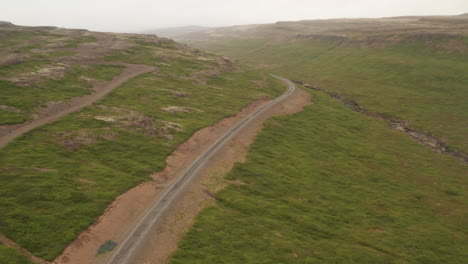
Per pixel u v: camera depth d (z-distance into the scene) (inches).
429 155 3198.8
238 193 1948.8
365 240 1670.8
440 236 1812.3
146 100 3535.9
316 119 3949.3
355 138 3526.1
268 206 1841.8
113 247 1309.1
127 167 2021.4
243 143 2795.3
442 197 2375.7
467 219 2068.2
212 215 1636.3
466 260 1604.3
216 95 4281.5
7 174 1638.8
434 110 4542.3
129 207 1590.8
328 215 1877.5
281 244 1464.1
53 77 3722.9
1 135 2182.6
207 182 2007.9
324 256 1439.5
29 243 1218.0
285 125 3503.9
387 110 4665.4
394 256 1563.7
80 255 1229.7
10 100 2760.8
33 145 2064.5
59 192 1560.0
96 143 2265.0
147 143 2440.9
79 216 1423.5
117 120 2738.7
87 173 1820.9
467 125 3981.3
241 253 1360.7
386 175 2662.4
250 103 4156.0
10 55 4345.5
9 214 1337.4
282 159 2628.0
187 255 1307.8
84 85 3718.0
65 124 2508.6
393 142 3503.9
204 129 2950.3
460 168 2935.5
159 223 1502.2
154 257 1282.0
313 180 2338.8
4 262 1079.0
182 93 4035.4
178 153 2402.8
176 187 1877.5
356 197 2198.6
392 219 1956.2
